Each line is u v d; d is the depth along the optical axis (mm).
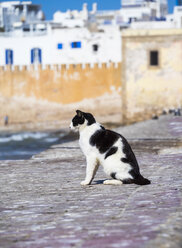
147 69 63969
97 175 12664
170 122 36938
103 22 89688
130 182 10078
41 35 75125
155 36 63406
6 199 9945
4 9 96312
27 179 13008
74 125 10367
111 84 66062
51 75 68188
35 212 8281
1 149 39125
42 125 67562
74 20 89250
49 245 5945
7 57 74812
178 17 85562
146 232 6066
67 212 8070
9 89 69062
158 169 13336
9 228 7176
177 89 63594
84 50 73500
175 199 8320
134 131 30453
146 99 64375
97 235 6207
